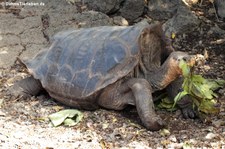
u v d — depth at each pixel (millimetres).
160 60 9961
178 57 9008
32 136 8672
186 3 13852
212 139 8562
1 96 10352
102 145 8367
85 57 9594
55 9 13695
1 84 10984
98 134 8805
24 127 9039
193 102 9289
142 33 9328
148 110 8836
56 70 9867
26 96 10367
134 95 9055
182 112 9586
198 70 11383
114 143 8484
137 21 13617
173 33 12266
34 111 9695
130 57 9195
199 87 9172
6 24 13023
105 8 13617
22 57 12078
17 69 11695
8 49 12289
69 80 9570
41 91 10570
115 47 9375
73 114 9312
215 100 10094
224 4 13438
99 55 9461
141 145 8375
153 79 9430
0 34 12688
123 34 9539
